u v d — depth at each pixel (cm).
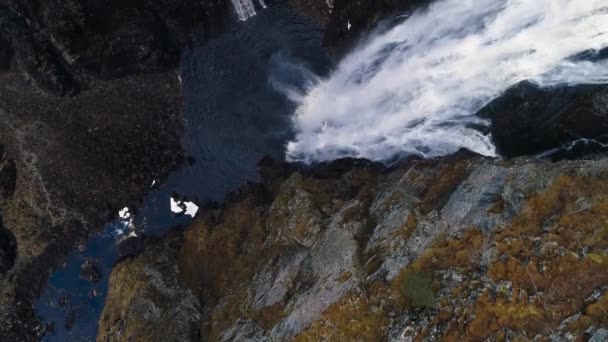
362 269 1814
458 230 1695
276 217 2322
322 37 2698
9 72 2555
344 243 1927
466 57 2247
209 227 2611
